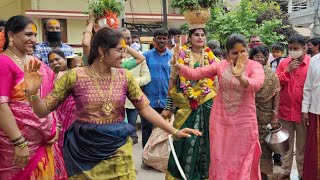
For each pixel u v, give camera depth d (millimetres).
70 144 3248
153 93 6895
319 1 15320
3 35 3420
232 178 4422
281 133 5379
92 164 3203
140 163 6855
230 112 4453
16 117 3289
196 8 4766
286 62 6305
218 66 4562
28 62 3115
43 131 3402
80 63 5082
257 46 5512
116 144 3234
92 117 3203
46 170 3477
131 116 7090
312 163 5203
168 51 7059
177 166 4539
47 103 3148
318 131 5168
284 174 5969
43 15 16969
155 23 18469
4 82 3176
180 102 4754
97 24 4676
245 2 13086
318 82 5141
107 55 3127
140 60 4438
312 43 7086
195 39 4836
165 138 6348
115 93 3223
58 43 5676
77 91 3203
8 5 20703
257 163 4516
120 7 4777
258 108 5508
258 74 4352
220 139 4484
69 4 18078
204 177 4758
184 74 4496
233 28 12602
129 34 5516
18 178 3346
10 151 3311
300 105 5820
